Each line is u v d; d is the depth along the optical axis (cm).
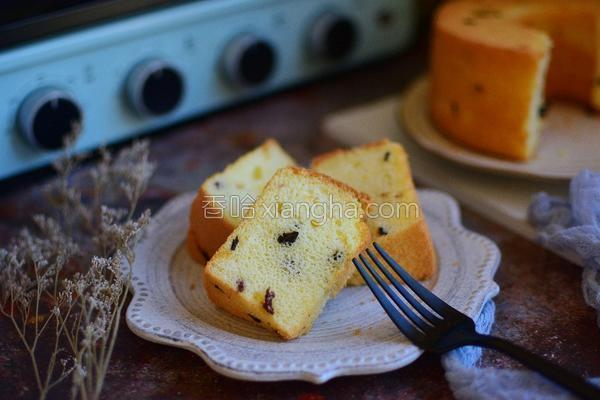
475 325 47
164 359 48
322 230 49
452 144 65
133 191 60
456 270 51
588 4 67
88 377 44
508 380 44
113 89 63
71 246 54
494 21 65
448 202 58
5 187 64
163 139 69
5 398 46
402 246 51
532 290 52
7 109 59
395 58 81
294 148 67
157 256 54
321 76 76
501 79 61
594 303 50
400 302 47
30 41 59
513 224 58
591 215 53
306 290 48
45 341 49
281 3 69
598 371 46
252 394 45
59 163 59
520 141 62
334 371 44
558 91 71
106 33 61
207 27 66
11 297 51
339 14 71
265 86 71
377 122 70
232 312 49
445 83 65
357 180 55
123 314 51
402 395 45
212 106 69
